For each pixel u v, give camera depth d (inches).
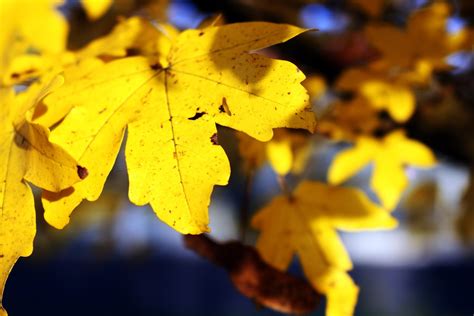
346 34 28.9
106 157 19.5
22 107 20.1
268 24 20.1
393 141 25.9
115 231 38.5
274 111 19.3
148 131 19.5
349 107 25.0
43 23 23.6
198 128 19.4
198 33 20.3
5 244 19.2
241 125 19.3
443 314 119.6
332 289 22.0
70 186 19.1
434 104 27.2
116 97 19.9
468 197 30.2
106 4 24.7
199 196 19.1
